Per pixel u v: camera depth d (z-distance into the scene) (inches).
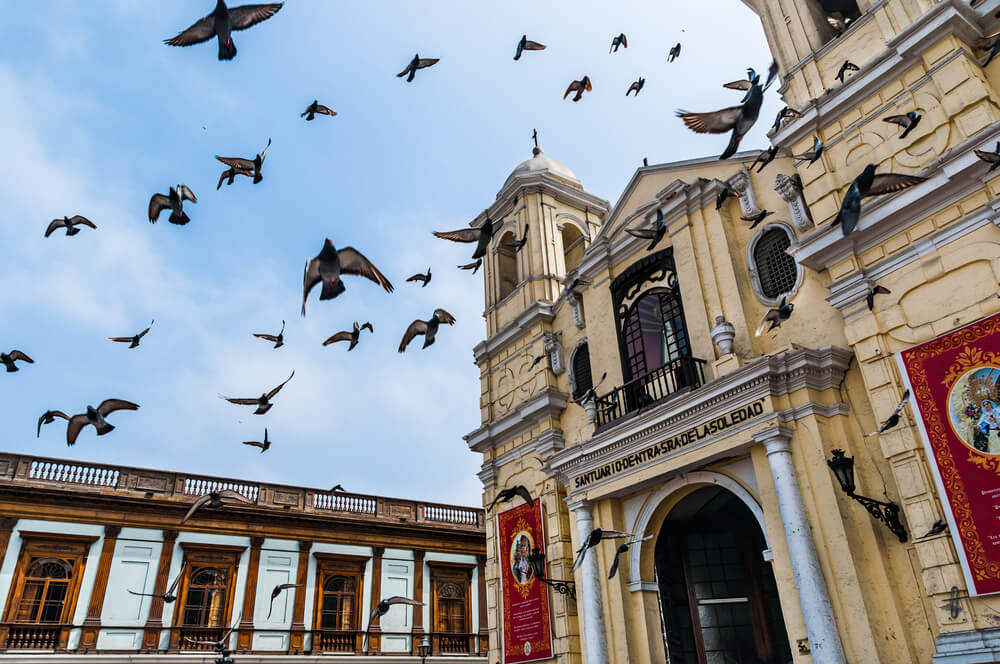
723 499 567.8
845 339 441.4
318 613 898.1
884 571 381.7
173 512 853.8
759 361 437.7
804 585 391.2
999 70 409.1
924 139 413.1
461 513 1093.8
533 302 714.8
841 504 400.2
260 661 829.8
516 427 692.1
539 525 626.5
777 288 502.0
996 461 343.0
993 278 366.0
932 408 371.6
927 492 365.7
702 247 549.6
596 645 509.0
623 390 579.8
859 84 447.5
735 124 228.5
